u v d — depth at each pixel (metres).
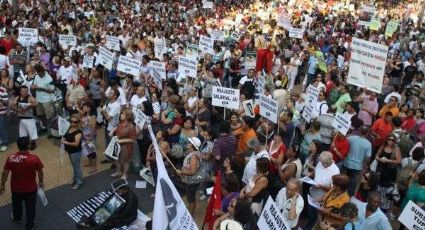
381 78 10.03
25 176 7.40
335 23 28.36
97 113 12.50
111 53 12.88
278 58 16.69
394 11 37.84
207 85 12.57
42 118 11.88
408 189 7.42
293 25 24.00
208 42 14.76
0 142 10.83
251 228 6.15
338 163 8.55
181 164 8.95
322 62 16.09
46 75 11.46
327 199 6.61
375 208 6.02
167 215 5.07
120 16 24.39
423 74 14.92
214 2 33.56
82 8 25.06
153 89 11.52
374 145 9.80
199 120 10.12
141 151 10.00
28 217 7.69
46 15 21.09
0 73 11.95
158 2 31.06
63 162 10.52
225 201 6.86
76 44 15.86
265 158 7.02
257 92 12.67
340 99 11.48
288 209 6.57
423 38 24.73
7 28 17.36
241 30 23.81
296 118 10.77
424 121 10.09
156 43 16.50
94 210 7.88
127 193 7.66
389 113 9.70
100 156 11.02
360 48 10.32
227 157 8.13
